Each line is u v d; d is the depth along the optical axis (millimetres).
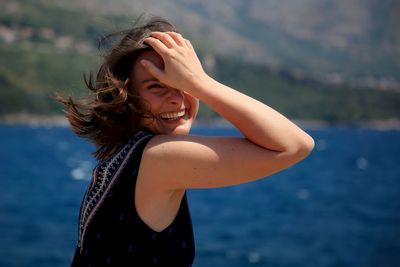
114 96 2115
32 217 27219
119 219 2020
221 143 2033
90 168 59406
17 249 18641
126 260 2000
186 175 2016
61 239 20844
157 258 2016
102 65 2215
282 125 2023
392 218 28875
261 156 2010
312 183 49500
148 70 2100
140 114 2150
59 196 37406
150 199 2031
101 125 2174
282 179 52938
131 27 2238
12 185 43406
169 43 2088
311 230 25203
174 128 2182
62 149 91562
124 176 2047
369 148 111188
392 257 19203
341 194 41250
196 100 2225
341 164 71500
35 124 172000
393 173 59062
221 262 18172
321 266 17891
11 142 106938
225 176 2021
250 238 23000
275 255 19484
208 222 27812
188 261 2107
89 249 2057
